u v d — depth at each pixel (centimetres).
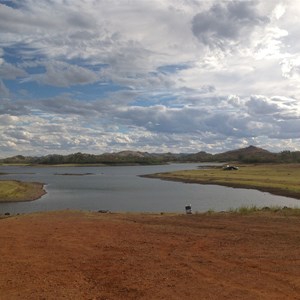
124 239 1407
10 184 6506
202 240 1373
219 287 866
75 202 4628
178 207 3988
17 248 1279
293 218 1867
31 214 2291
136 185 7544
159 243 1333
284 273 961
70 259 1143
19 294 852
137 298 812
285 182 6481
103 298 824
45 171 16625
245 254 1158
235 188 6325
